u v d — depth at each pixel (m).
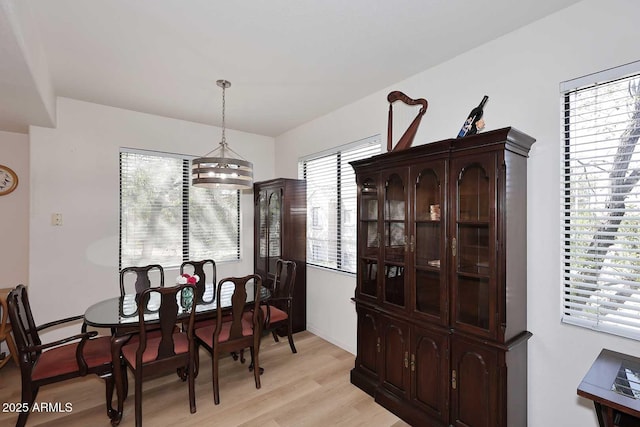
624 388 1.24
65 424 2.11
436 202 2.06
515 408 1.78
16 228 3.27
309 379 2.70
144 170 3.59
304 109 3.42
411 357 2.15
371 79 2.69
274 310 3.22
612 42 1.62
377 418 2.19
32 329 2.16
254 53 2.26
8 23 1.44
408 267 2.16
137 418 2.04
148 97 3.07
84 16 1.83
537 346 1.86
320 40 2.10
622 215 1.65
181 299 2.63
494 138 1.71
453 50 2.22
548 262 1.83
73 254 3.13
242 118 3.73
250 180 2.60
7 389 2.54
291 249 3.73
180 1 1.70
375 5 1.74
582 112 1.76
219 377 2.73
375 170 2.45
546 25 1.85
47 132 3.02
